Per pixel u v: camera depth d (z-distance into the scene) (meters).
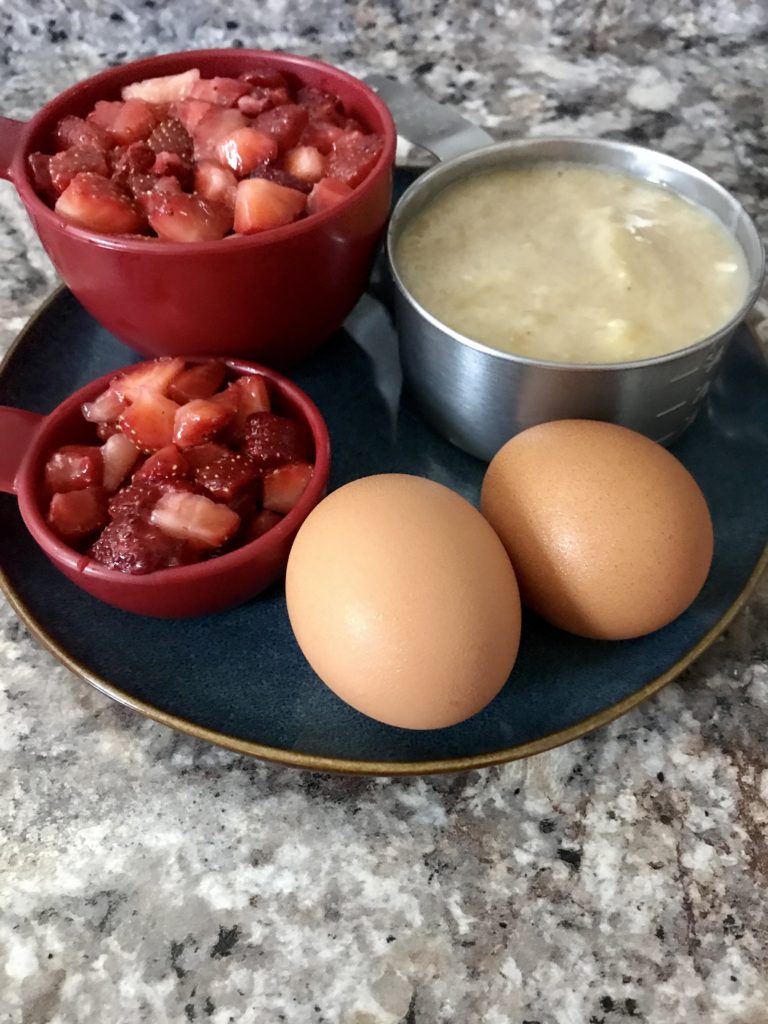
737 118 1.15
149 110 0.78
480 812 0.60
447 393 0.72
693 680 0.66
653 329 0.71
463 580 0.54
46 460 0.68
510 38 1.24
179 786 0.61
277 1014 0.52
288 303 0.73
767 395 0.79
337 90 0.81
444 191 0.83
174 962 0.54
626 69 1.21
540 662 0.63
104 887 0.57
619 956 0.54
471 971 0.53
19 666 0.68
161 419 0.69
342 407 0.83
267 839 0.59
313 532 0.58
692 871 0.57
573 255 0.77
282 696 0.62
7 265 0.99
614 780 0.61
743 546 0.69
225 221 0.71
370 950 0.54
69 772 0.62
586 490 0.58
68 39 1.21
